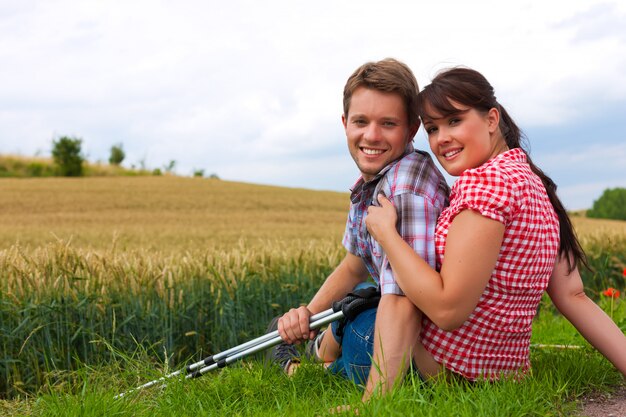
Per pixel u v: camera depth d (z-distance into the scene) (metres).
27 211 24.02
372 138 2.74
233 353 3.21
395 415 2.23
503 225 2.38
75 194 30.16
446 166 2.62
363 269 3.38
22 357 5.07
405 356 2.52
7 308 5.03
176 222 20.56
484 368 2.65
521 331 2.68
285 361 3.48
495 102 2.61
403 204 2.58
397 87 2.71
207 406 2.85
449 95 2.50
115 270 5.55
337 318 2.90
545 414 2.36
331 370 3.08
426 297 2.40
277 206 28.50
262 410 2.72
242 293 5.86
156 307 5.58
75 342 5.31
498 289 2.53
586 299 2.91
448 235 2.43
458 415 2.28
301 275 6.50
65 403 2.83
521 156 2.60
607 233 9.47
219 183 39.47
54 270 5.30
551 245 2.62
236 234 13.32
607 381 2.98
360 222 2.97
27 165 45.94
